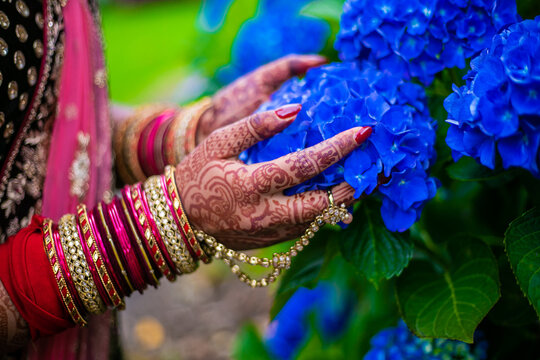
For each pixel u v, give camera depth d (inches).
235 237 25.5
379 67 26.9
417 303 27.0
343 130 24.8
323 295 50.5
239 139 24.7
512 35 23.6
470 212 32.2
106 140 31.4
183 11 191.6
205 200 25.0
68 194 29.8
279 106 26.0
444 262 28.0
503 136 22.6
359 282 37.9
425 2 25.5
